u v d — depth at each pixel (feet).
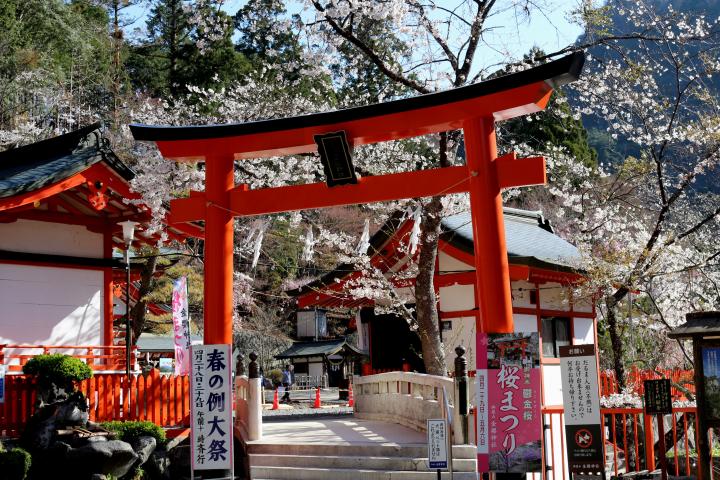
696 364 25.58
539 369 29.37
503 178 32.89
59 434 37.29
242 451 44.19
